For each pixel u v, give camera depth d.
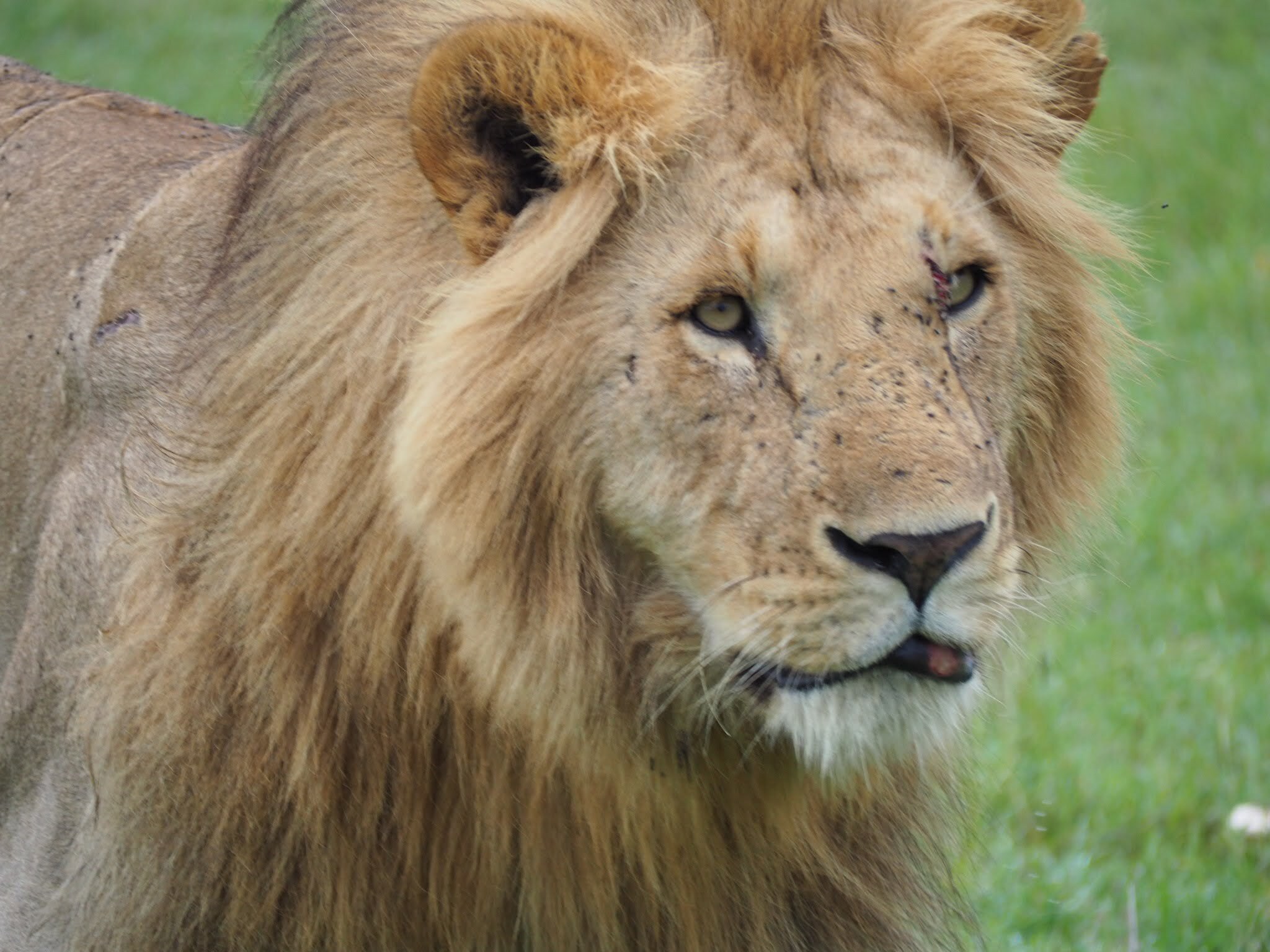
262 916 7.00
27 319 8.50
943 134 6.69
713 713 6.40
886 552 5.90
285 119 7.06
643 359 6.25
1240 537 15.79
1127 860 10.84
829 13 6.58
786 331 6.12
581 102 6.32
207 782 6.86
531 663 6.54
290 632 6.73
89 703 7.05
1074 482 7.34
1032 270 7.02
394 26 6.86
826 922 7.47
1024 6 7.27
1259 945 9.59
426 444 6.29
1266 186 24.89
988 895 10.23
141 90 26.34
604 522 6.48
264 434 6.74
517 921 7.04
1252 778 11.67
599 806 6.76
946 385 6.11
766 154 6.27
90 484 7.55
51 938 7.27
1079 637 13.89
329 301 6.68
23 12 29.69
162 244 7.85
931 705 6.19
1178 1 32.81
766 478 6.08
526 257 6.32
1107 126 26.77
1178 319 21.23
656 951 7.13
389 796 6.88
